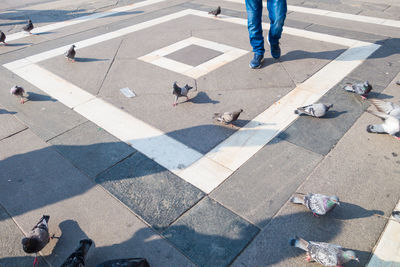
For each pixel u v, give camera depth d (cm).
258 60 720
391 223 354
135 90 660
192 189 411
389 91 614
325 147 475
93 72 746
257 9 656
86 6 1350
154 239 348
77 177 438
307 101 595
